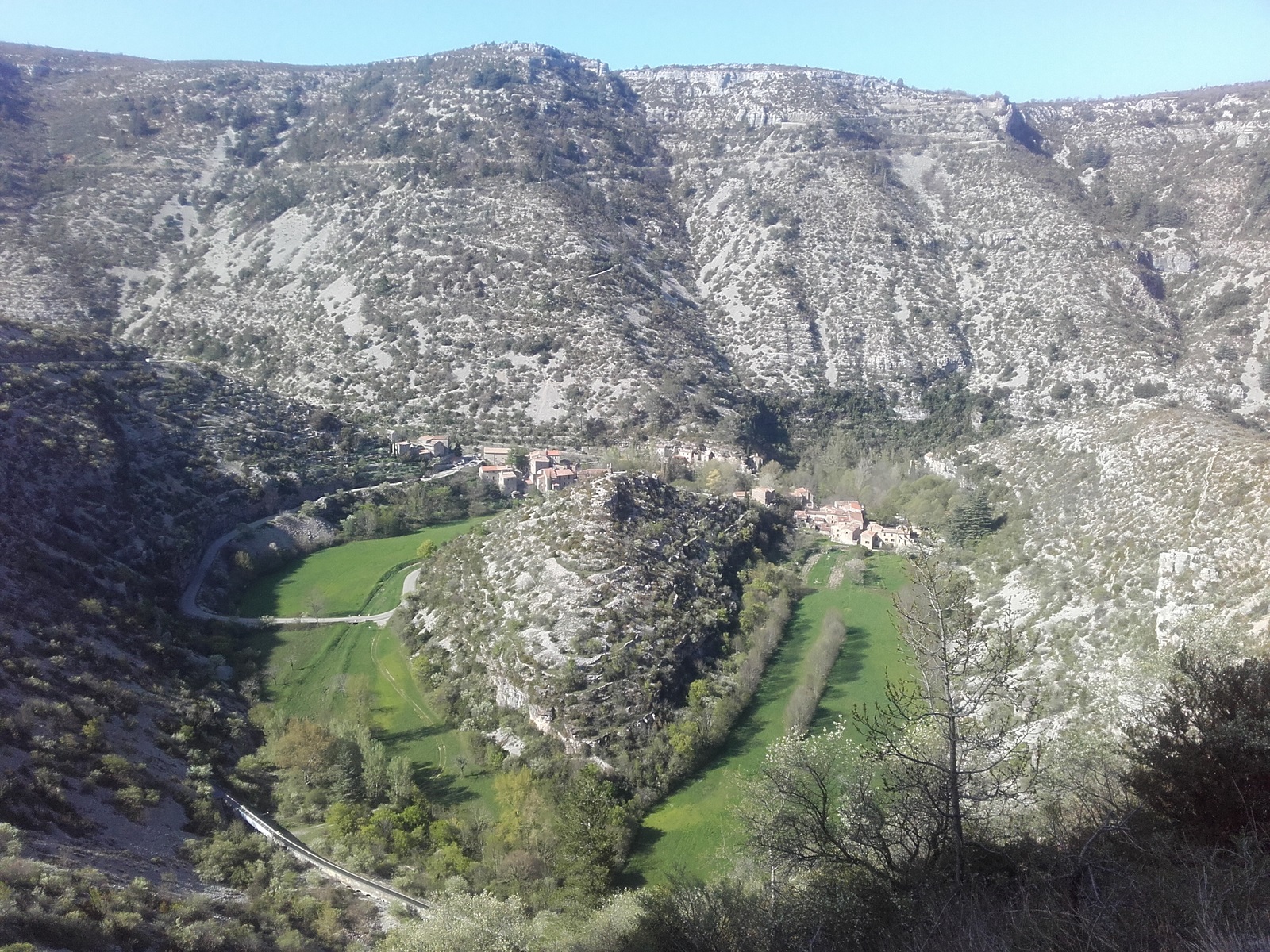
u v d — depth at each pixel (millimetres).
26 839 36938
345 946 37406
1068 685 51188
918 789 22609
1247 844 17609
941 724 22578
